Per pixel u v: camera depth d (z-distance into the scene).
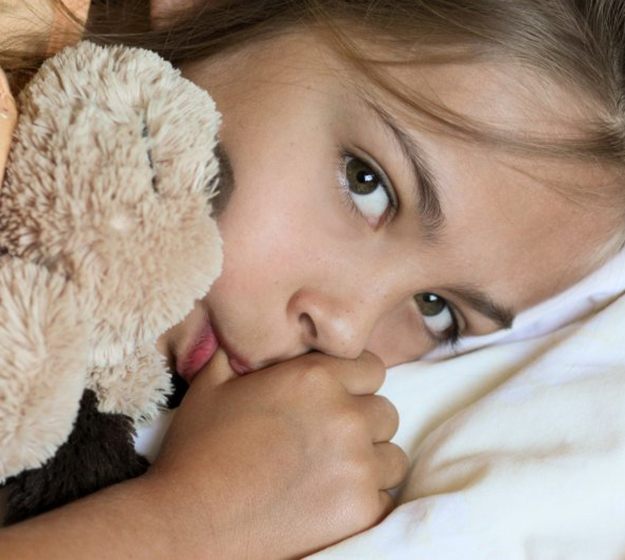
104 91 0.57
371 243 0.73
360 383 0.75
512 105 0.71
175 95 0.59
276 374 0.72
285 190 0.70
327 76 0.72
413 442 0.81
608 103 0.74
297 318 0.72
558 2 0.73
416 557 0.67
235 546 0.64
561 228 0.77
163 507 0.62
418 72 0.70
